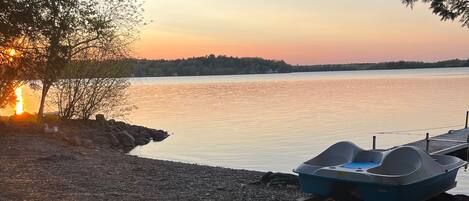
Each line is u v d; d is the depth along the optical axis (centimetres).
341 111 4900
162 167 1450
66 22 1562
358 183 775
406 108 5147
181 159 2159
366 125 3631
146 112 5012
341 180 792
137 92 10375
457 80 14312
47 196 938
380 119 4066
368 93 8344
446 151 1867
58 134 2050
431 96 7131
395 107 5306
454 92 8038
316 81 18225
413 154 819
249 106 5806
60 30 1524
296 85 13762
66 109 2575
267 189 1097
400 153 819
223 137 3008
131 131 2792
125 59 2666
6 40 1369
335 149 895
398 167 808
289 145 2638
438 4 780
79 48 2377
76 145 1956
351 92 8844
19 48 1452
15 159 1384
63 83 2506
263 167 1956
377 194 762
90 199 931
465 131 2416
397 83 13075
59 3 1472
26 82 1823
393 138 2894
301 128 3469
